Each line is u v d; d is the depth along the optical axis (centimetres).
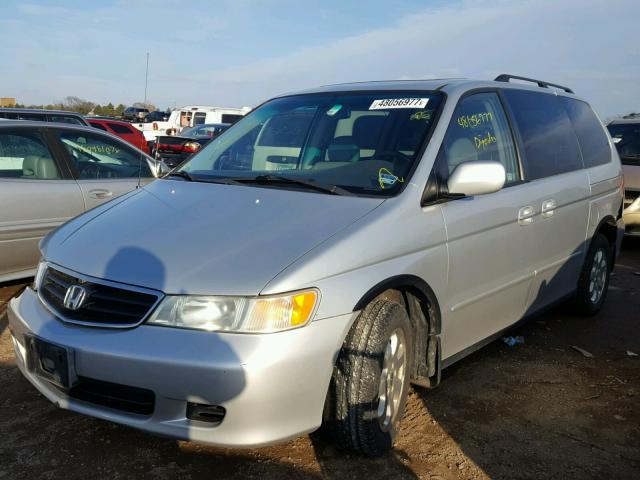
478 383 397
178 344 249
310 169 354
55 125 557
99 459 295
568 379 410
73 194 545
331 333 265
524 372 418
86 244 297
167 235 289
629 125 954
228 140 414
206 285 255
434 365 332
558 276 463
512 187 395
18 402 348
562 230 450
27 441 308
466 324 361
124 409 261
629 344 480
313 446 310
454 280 338
